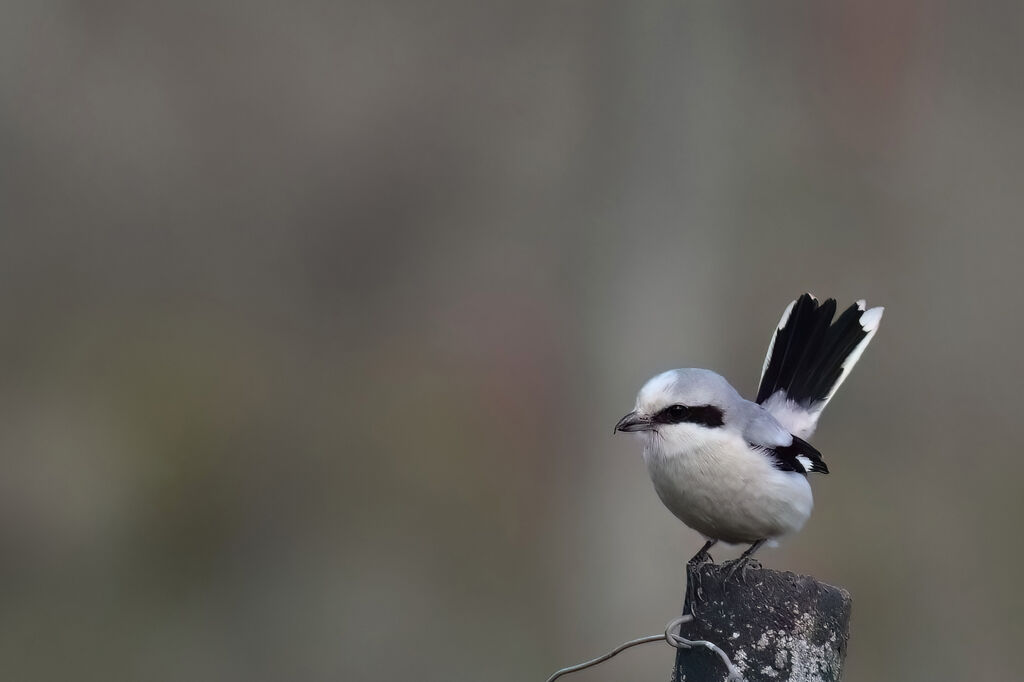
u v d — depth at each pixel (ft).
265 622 43.65
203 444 48.32
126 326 55.06
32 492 46.37
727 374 50.49
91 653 41.16
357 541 46.96
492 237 60.13
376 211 61.82
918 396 52.39
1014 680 41.47
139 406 49.39
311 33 63.87
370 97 63.16
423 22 63.57
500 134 62.28
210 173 61.67
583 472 40.83
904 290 55.36
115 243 59.72
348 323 57.36
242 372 52.49
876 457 49.78
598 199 42.47
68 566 44.50
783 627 14.66
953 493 48.21
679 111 41.27
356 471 49.06
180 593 44.60
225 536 46.78
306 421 50.67
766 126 53.62
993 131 58.59
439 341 55.16
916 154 56.44
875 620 42.88
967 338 54.44
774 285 53.67
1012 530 46.42
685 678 14.90
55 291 57.26
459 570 45.75
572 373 45.21
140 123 61.77
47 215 59.26
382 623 43.39
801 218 55.31
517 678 40.60
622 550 39.63
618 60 41.93
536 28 62.95
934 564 44.80
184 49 62.69
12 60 60.13
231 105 62.59
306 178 62.13
